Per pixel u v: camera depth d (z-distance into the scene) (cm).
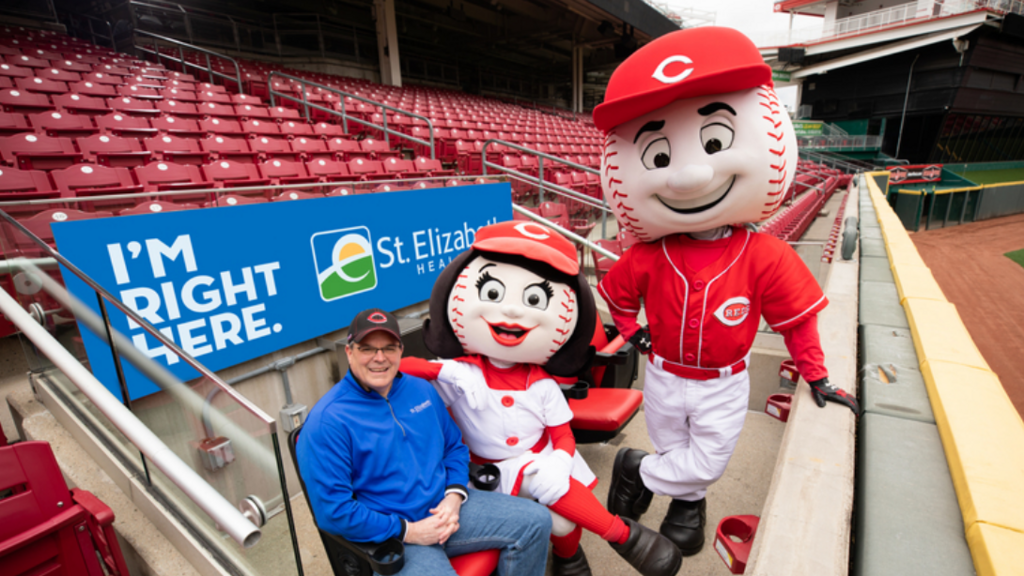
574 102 2386
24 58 775
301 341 281
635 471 223
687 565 217
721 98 158
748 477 276
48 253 189
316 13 1491
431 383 196
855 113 3584
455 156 920
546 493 181
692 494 212
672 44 161
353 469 160
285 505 156
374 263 322
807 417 172
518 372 196
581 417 250
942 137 3325
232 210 244
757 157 159
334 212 293
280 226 266
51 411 247
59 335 205
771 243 178
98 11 1240
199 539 188
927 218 3019
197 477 154
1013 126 3756
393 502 162
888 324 247
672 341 189
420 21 2027
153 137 541
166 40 998
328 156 678
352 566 159
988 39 2883
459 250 392
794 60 3400
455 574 155
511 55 2638
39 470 165
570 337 192
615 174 180
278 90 1002
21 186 343
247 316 254
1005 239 2389
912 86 3222
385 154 780
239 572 177
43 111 584
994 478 117
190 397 187
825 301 177
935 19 2828
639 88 162
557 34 2195
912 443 144
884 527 112
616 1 1781
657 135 167
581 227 577
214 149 578
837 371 200
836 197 1761
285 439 279
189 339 233
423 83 2075
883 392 176
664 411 201
